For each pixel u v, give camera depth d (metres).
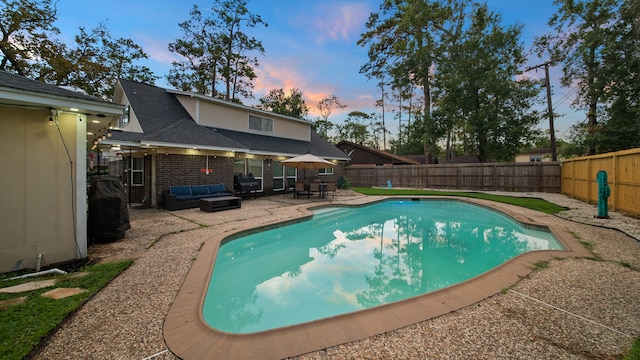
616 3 13.84
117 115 4.78
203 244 5.18
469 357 2.04
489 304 2.88
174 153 9.95
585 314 2.68
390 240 7.22
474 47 18.03
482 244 6.75
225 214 8.57
